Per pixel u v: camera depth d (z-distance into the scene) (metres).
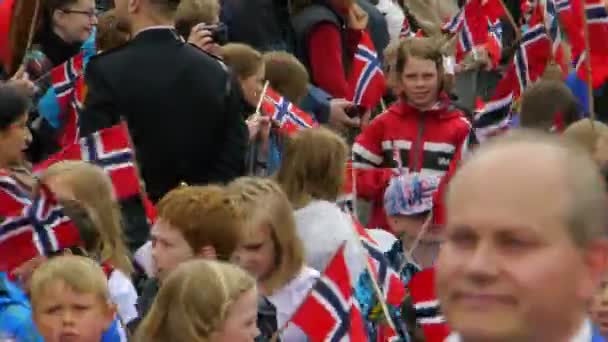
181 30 29.05
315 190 21.31
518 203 6.99
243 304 15.32
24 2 30.06
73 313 15.86
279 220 18.56
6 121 22.52
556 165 7.05
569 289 6.94
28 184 21.86
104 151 22.19
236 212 18.27
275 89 29.81
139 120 22.34
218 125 22.72
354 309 17.92
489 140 7.44
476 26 36.66
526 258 6.93
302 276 18.78
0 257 18.03
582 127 20.88
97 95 22.50
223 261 17.41
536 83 26.41
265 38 33.88
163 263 18.20
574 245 6.96
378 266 20.78
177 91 22.39
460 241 7.10
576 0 29.11
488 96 37.59
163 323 15.30
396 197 24.42
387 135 28.20
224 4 34.19
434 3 42.16
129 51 22.56
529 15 35.62
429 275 20.42
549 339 6.96
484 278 6.94
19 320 15.90
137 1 22.55
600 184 7.12
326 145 21.33
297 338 18.27
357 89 32.75
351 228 20.84
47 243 18.11
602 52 29.19
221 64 22.92
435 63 27.89
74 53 30.23
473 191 7.08
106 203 18.98
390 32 40.03
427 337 20.44
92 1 30.31
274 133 27.34
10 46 30.48
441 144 27.86
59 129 28.64
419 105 28.05
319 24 33.75
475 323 6.92
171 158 22.50
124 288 18.53
